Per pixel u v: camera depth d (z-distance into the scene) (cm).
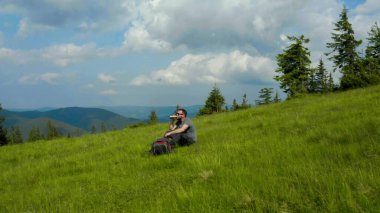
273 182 594
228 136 1328
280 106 2306
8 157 1709
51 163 1309
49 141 2370
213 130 1591
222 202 548
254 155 867
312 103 2098
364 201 458
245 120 1911
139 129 2556
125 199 691
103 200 706
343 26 5075
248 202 528
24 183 1041
